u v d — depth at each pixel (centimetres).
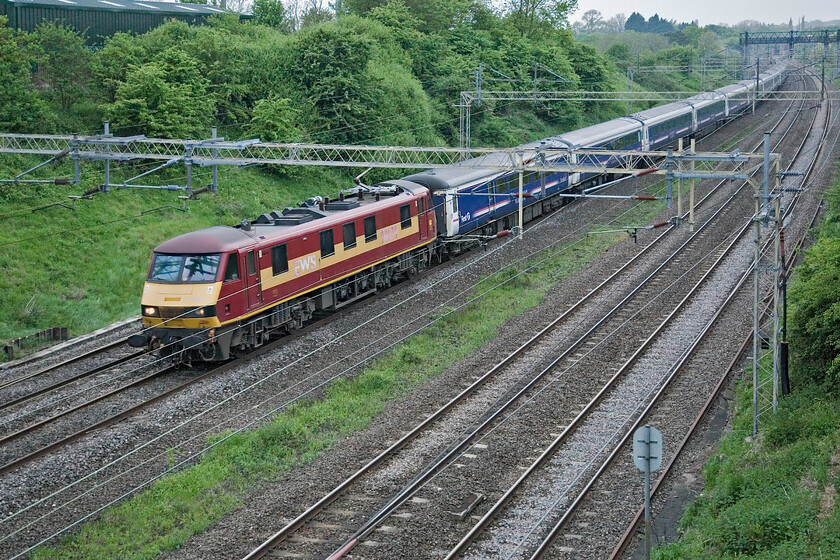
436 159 5766
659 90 10188
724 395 2538
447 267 3997
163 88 4538
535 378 2600
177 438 2197
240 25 6153
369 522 1741
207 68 5259
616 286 3650
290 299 2988
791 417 2158
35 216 3744
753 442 2153
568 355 2841
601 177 5534
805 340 2539
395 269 3709
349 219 3272
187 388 2542
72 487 1938
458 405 2420
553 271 3916
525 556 1639
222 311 2673
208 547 1669
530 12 9044
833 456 1923
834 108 8906
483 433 2234
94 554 1662
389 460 2067
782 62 12144
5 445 2150
